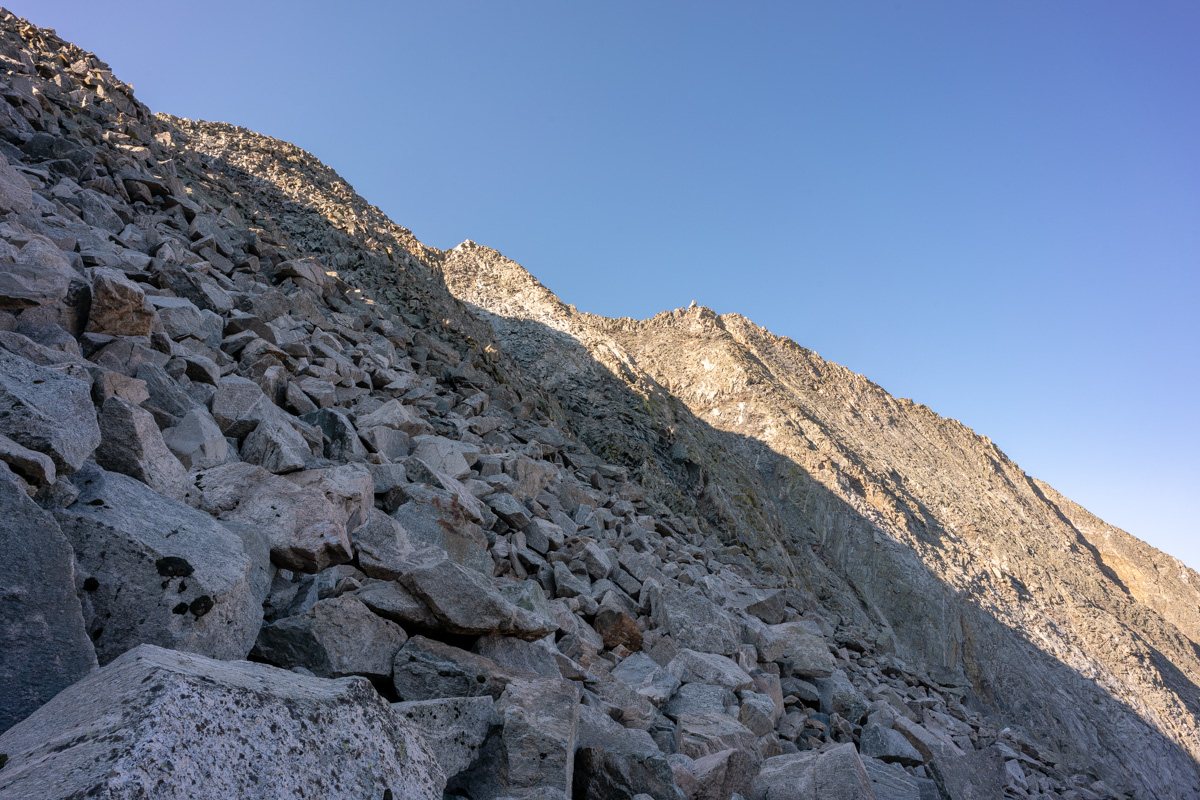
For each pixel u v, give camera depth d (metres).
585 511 11.58
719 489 31.42
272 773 2.13
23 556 2.84
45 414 3.50
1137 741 41.97
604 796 4.45
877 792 7.20
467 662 4.63
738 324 86.88
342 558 5.05
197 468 5.31
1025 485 95.38
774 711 8.40
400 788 2.52
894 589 45.56
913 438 86.56
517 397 20.41
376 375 12.09
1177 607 77.81
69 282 5.92
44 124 12.77
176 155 20.00
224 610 3.70
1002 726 21.55
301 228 24.03
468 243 63.88
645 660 7.80
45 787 1.78
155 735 1.92
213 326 9.14
